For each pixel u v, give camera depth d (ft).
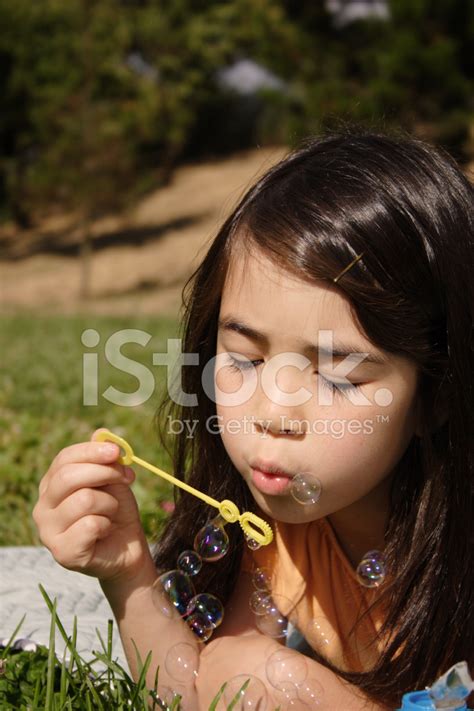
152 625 5.65
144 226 61.16
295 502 5.17
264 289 5.12
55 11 57.06
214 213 60.90
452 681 4.71
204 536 5.64
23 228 64.64
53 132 54.19
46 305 49.21
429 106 38.78
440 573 5.51
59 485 5.36
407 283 5.16
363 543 6.06
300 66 41.24
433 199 5.43
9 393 21.33
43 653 6.37
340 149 5.73
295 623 6.17
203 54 63.98
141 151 64.28
